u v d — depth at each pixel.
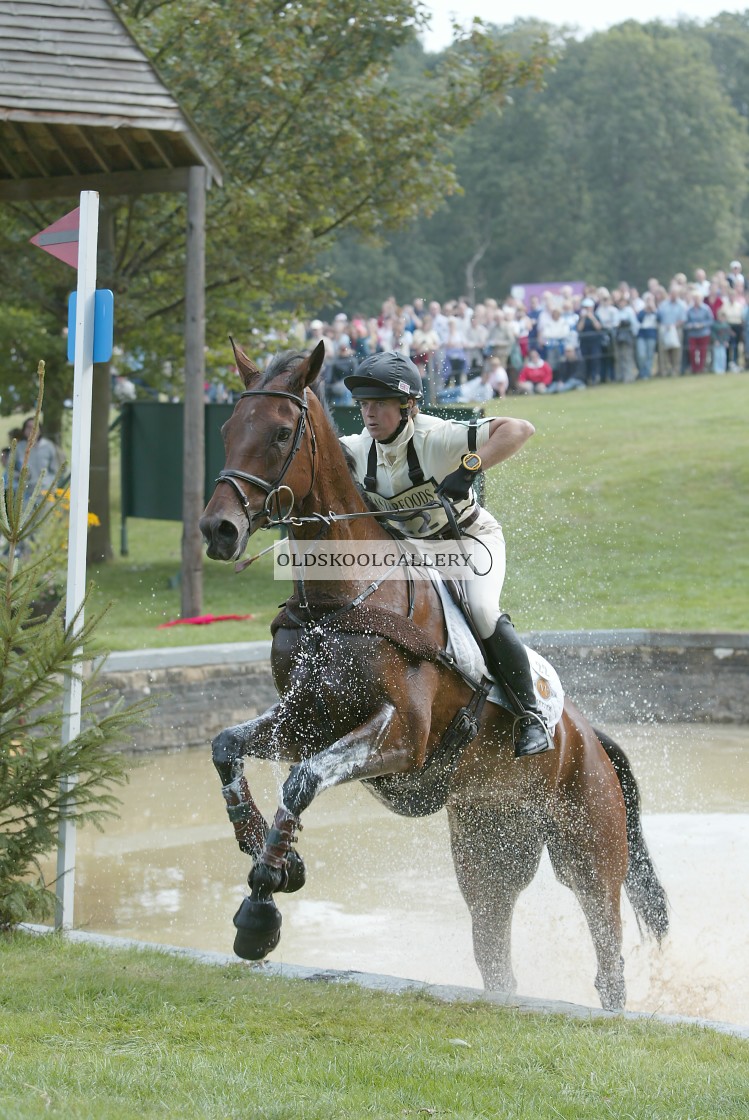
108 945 7.50
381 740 6.04
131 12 23.16
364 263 80.62
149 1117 4.71
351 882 10.45
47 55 16.55
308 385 6.11
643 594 18.81
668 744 14.88
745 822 11.69
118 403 28.56
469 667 6.67
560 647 16.27
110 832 11.84
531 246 87.19
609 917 7.60
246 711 15.44
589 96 87.38
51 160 18.67
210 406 22.06
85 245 8.23
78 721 8.20
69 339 8.33
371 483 6.73
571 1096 5.14
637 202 84.69
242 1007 6.27
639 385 34.03
